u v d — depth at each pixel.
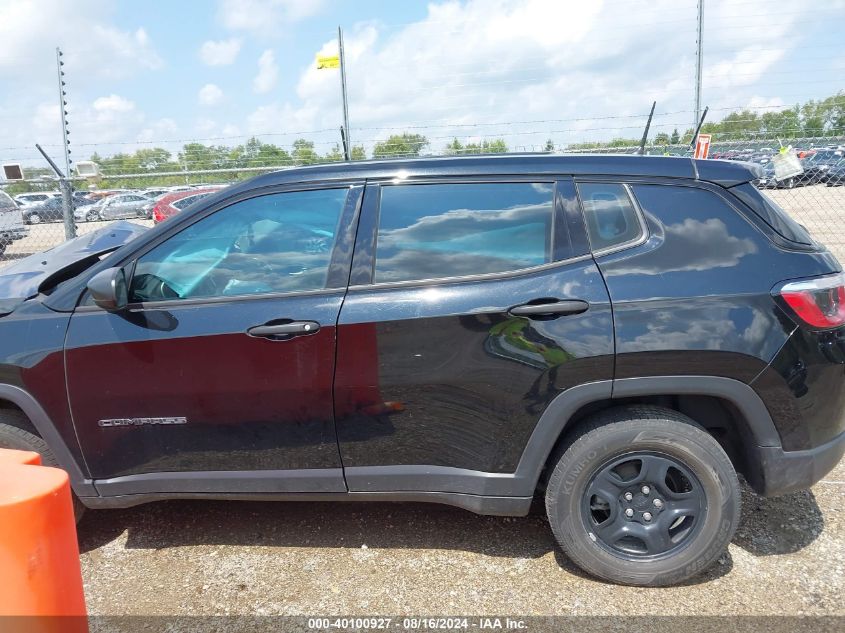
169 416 2.54
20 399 2.60
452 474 2.49
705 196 2.41
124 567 2.75
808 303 2.28
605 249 2.40
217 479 2.59
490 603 2.43
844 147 8.38
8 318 2.65
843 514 2.95
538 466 2.42
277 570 2.69
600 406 2.47
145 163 11.20
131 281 2.60
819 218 12.96
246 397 2.48
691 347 2.26
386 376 2.41
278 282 2.55
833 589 2.43
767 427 2.33
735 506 2.39
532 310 2.32
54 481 1.43
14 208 12.52
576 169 2.49
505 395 2.37
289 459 2.55
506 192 2.50
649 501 2.44
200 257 2.61
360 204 2.56
